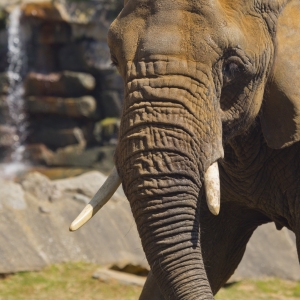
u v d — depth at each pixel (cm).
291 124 739
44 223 1480
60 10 3269
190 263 609
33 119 3350
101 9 3259
